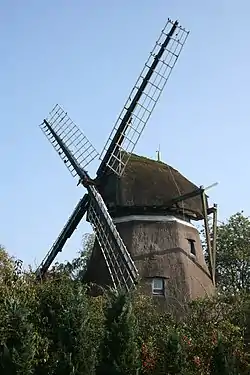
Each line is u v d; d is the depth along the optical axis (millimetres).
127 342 20562
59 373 20203
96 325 23969
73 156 35094
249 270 49375
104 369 20297
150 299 27969
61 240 34031
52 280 26938
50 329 24234
